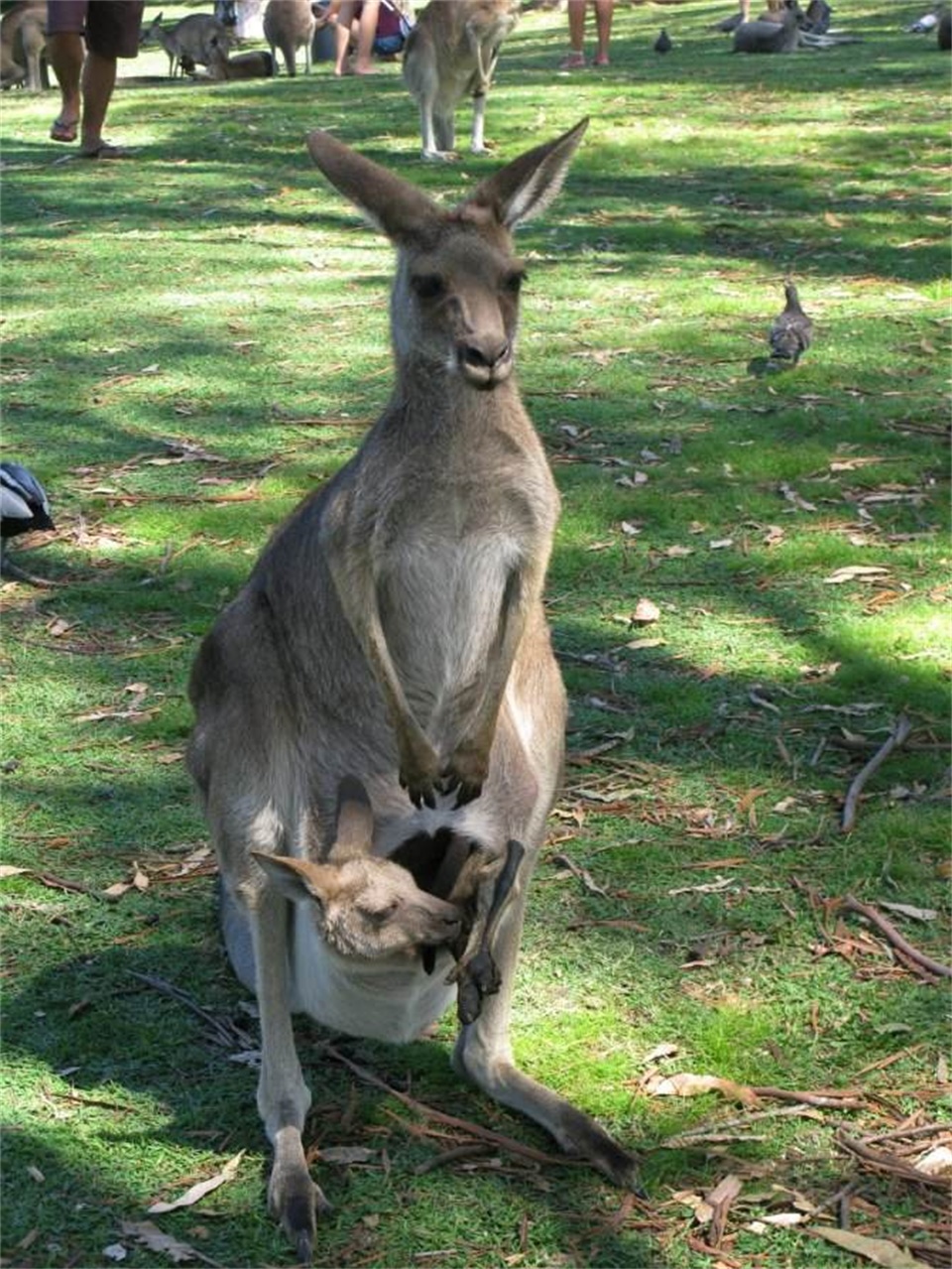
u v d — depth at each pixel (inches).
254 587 163.3
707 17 1183.6
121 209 549.6
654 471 319.3
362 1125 160.1
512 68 885.2
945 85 744.3
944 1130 158.4
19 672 249.8
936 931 188.2
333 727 157.4
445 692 158.9
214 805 156.6
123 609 269.0
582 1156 154.9
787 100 724.7
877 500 305.0
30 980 181.2
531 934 188.4
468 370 146.3
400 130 681.6
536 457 153.2
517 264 156.4
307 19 981.8
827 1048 170.2
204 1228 147.6
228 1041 171.8
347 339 405.4
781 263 468.1
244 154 638.5
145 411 359.3
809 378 370.3
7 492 275.6
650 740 229.1
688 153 615.5
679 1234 146.7
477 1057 161.8
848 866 199.3
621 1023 174.2
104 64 627.8
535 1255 144.5
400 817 158.7
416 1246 145.7
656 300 433.7
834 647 251.9
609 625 261.7
